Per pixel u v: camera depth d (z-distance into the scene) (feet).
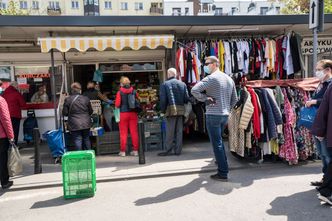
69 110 21.29
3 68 29.78
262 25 25.99
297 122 20.02
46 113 30.19
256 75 27.50
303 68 29.40
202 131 26.66
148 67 31.14
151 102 29.48
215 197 15.34
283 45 26.73
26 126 29.17
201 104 26.35
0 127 16.96
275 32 29.76
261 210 13.71
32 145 28.99
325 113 13.82
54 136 22.31
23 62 29.96
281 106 19.97
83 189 16.11
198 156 22.99
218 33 29.25
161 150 25.46
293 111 19.89
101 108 26.05
